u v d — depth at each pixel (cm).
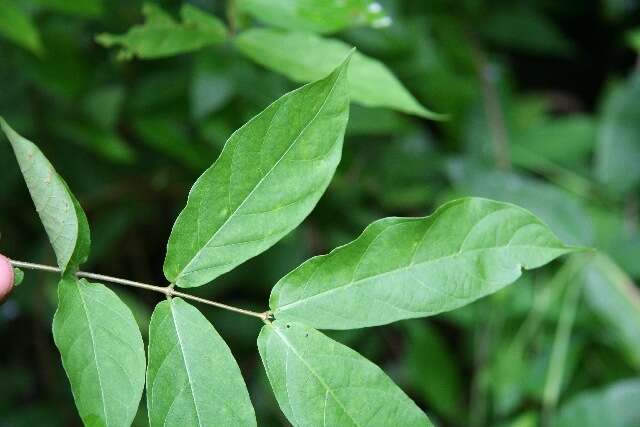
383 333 88
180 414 47
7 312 87
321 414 47
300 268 48
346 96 47
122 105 76
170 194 83
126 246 89
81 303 47
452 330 92
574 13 97
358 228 83
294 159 48
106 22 73
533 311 78
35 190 47
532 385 78
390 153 84
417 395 87
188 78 75
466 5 88
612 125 85
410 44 77
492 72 90
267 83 69
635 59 100
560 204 79
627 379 77
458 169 82
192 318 48
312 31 57
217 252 48
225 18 71
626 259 78
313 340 48
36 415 79
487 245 48
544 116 98
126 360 47
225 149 47
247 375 85
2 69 73
